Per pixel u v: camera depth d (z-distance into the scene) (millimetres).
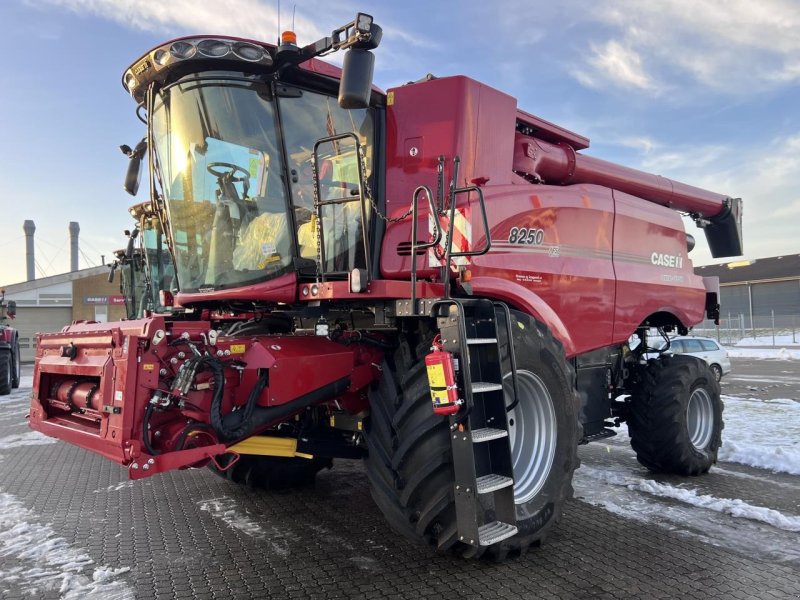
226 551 3875
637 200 6125
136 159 4887
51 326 33031
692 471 5727
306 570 3566
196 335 3404
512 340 3629
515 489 3775
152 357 3193
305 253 4000
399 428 3496
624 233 5742
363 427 3803
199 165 4082
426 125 4273
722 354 15125
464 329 3275
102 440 3240
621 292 5566
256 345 3668
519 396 3941
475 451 3398
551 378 3990
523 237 4598
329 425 4320
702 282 7027
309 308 4262
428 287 3719
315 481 5605
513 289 4242
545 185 5027
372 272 4109
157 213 4508
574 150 5797
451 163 4180
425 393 3395
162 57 3818
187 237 4301
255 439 3865
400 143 4324
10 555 3822
